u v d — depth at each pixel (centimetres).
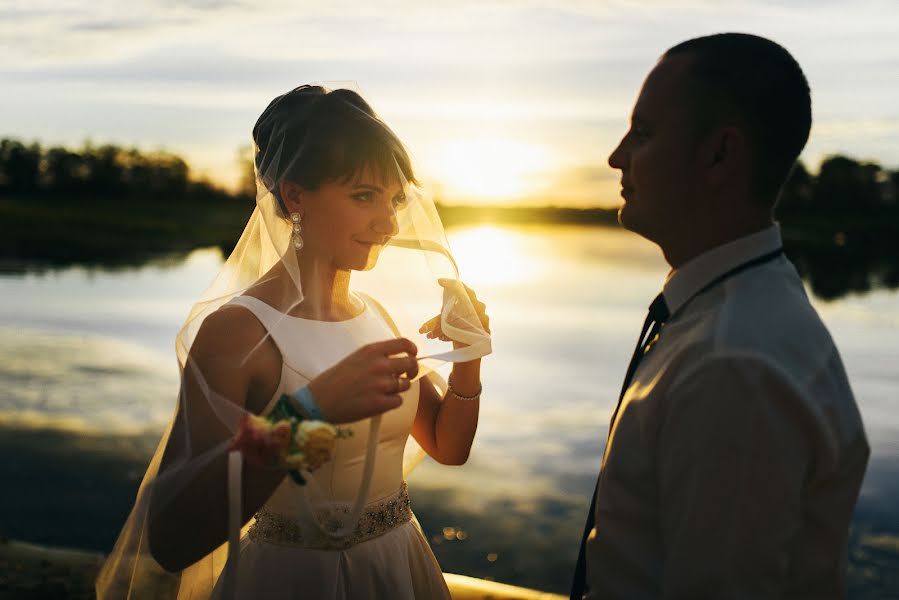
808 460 117
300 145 162
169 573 159
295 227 166
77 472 680
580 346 1402
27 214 4131
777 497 113
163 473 149
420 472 734
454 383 185
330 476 163
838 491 125
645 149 134
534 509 636
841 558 128
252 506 145
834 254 3434
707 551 115
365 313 182
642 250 3766
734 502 114
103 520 573
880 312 1839
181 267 2908
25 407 894
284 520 165
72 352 1236
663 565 124
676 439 120
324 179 161
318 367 160
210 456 145
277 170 164
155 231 4103
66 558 379
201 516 145
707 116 127
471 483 702
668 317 137
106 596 161
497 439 834
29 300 1880
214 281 177
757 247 130
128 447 756
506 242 4222
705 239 133
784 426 115
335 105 164
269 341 160
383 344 144
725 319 122
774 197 131
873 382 1094
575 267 2931
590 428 875
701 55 130
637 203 138
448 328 177
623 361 1262
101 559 379
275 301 165
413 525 181
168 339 1371
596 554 133
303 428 132
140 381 1034
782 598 125
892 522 619
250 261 177
